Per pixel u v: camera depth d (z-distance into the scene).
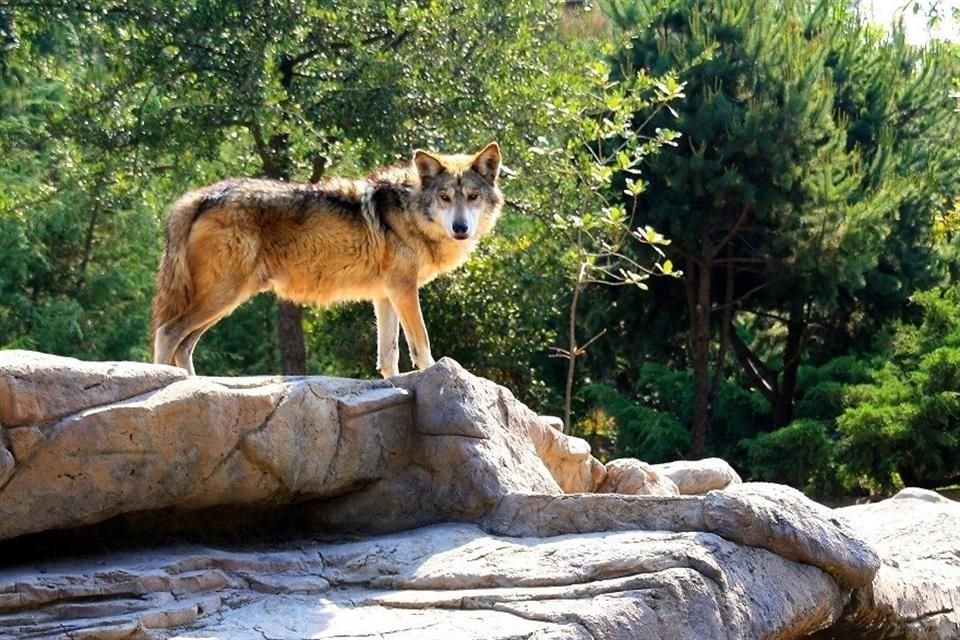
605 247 13.11
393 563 6.76
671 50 20.97
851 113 23.78
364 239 9.12
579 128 15.47
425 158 9.31
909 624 8.18
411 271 9.34
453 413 7.68
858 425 18.20
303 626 5.89
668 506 7.16
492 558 6.70
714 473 10.86
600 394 22.12
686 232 21.06
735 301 22.00
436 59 16.92
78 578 5.99
